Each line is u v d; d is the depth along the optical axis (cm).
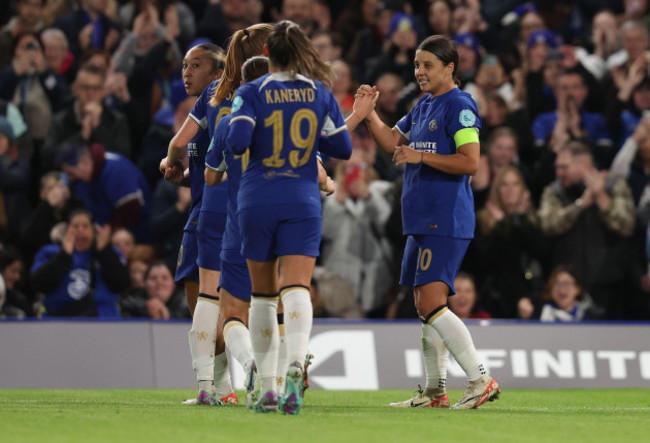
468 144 1817
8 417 1455
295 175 1505
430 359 1953
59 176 3388
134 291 3288
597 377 3155
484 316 3484
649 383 3175
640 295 3662
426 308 1853
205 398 1880
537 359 3131
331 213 3497
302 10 4097
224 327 1759
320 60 1557
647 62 4069
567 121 3953
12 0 4041
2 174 3481
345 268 3478
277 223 1493
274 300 1573
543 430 1412
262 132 1502
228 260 1750
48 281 3150
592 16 4562
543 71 4050
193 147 1934
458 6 4262
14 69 3681
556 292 3484
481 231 3547
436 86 1888
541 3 4438
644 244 3700
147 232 3616
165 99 3859
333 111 1559
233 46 1805
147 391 2695
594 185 3644
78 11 3925
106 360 2875
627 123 4028
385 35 4159
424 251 1850
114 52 3897
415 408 1848
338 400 2311
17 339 2827
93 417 1462
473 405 1836
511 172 3569
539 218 3625
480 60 4053
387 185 3572
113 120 3647
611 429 1462
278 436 1233
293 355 1476
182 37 3997
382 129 1995
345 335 3033
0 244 3419
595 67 4216
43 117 3659
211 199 1888
